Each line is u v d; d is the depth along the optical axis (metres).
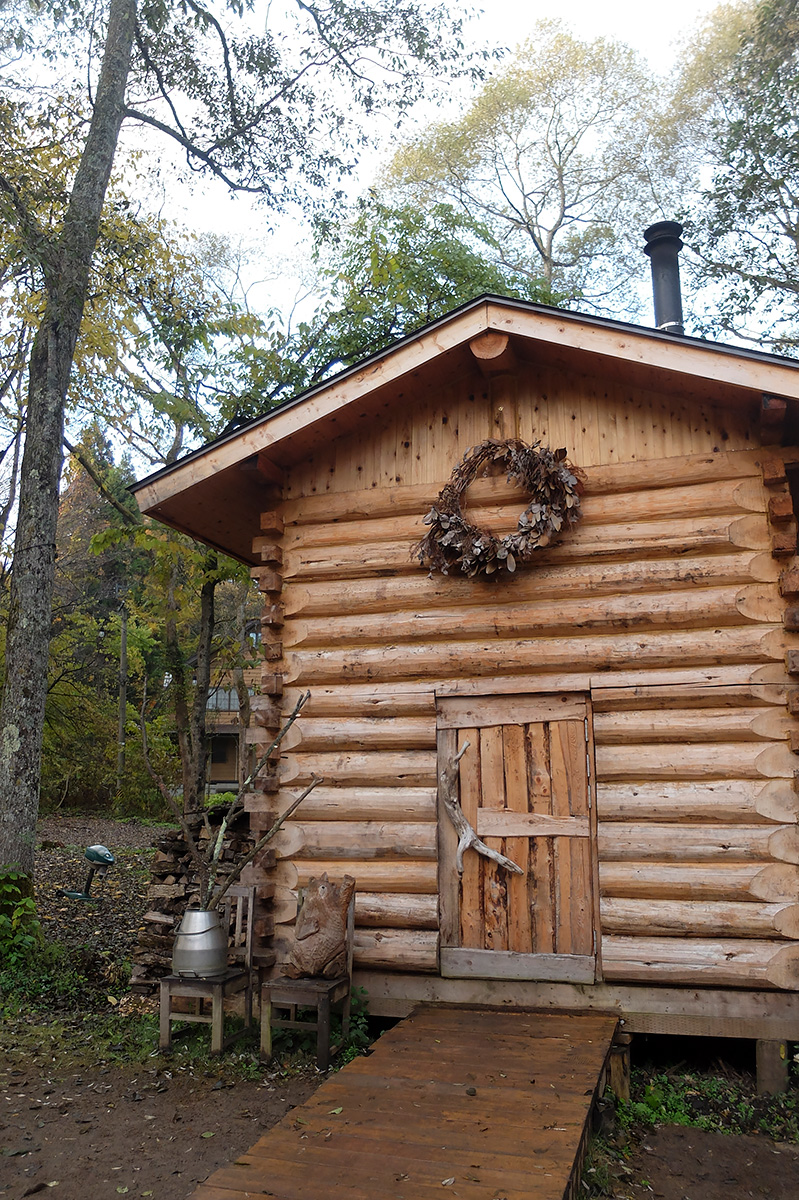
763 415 5.64
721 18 22.25
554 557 6.22
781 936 5.41
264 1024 5.68
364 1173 3.52
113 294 13.64
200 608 14.50
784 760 5.60
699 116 23.20
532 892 5.98
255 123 13.46
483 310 6.11
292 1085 5.30
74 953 8.80
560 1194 3.30
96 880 13.88
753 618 5.79
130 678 30.30
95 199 10.45
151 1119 4.83
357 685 6.59
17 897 8.48
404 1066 4.71
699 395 6.09
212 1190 3.39
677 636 5.93
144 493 6.75
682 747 5.78
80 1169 4.24
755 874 5.50
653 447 6.23
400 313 14.10
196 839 8.07
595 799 5.88
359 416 6.79
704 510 6.00
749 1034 5.41
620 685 5.96
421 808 6.28
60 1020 6.75
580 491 6.23
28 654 9.07
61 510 27.27
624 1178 4.31
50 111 12.28
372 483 6.84
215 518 7.65
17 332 14.23
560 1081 4.44
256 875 6.44
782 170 18.05
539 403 6.57
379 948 6.11
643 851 5.70
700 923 5.52
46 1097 5.16
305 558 6.82
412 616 6.50
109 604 30.20
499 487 6.43
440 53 13.45
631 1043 6.00
